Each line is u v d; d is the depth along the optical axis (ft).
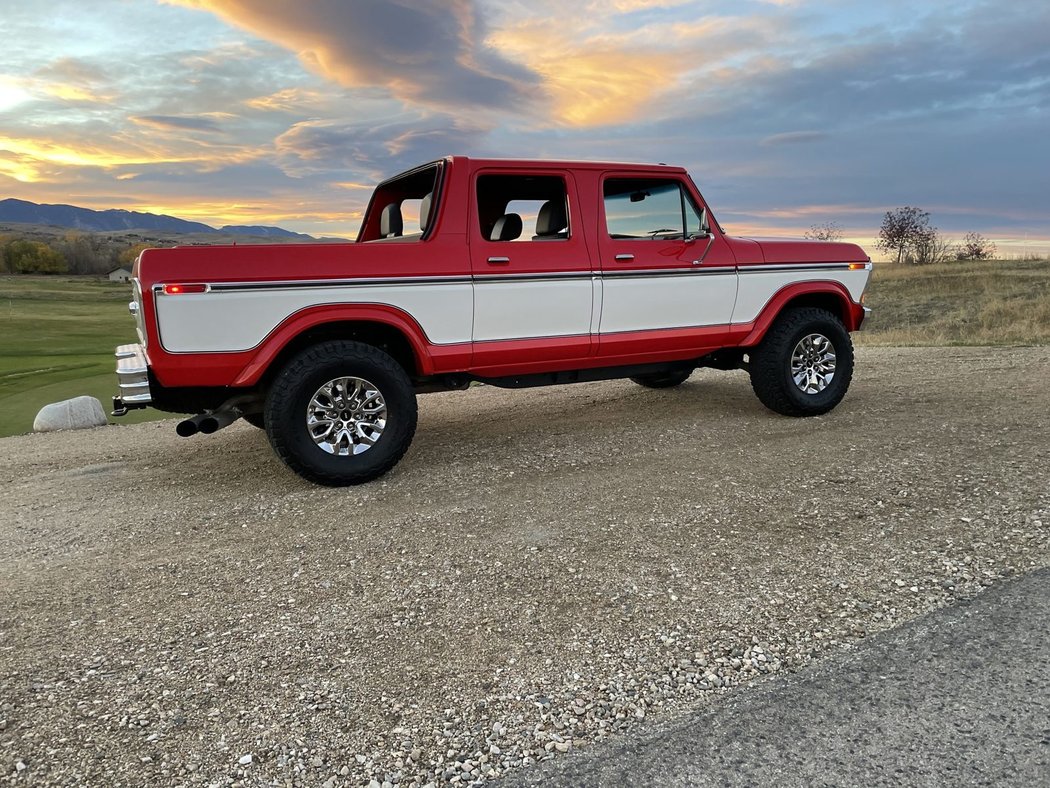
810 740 7.08
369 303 14.97
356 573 11.23
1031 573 10.28
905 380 26.53
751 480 14.82
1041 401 21.25
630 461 16.67
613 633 9.18
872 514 12.73
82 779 6.79
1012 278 92.89
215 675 8.52
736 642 8.87
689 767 6.78
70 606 10.52
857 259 21.08
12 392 49.88
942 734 7.08
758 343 19.70
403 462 17.39
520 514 13.46
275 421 14.55
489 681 8.25
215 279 13.67
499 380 17.34
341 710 7.79
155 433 25.49
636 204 17.94
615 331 17.74
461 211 15.81
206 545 12.70
